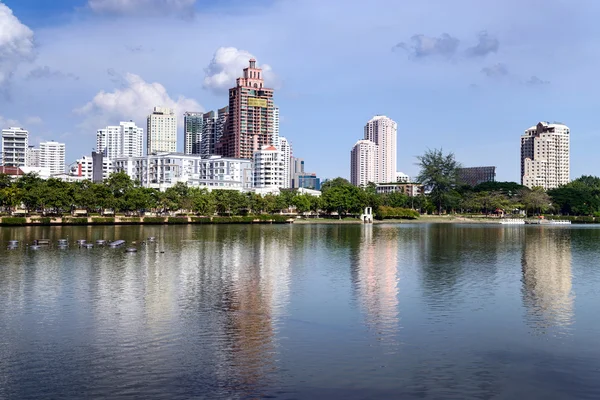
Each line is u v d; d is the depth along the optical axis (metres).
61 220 191.50
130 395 33.41
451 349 42.03
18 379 35.78
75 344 42.69
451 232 193.00
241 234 164.00
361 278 74.12
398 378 36.16
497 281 72.25
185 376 36.31
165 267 83.31
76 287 65.38
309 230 195.50
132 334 45.38
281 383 35.22
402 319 50.94
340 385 34.97
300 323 49.22
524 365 38.62
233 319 50.47
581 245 132.12
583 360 39.69
